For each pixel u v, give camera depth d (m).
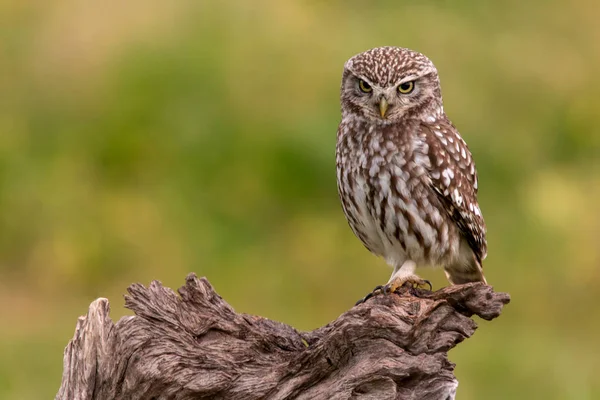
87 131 16.84
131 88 17.05
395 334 6.91
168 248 15.11
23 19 18.36
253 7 18.56
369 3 20.30
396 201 8.42
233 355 7.13
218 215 15.66
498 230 15.85
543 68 19.20
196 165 16.28
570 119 18.41
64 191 15.74
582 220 16.03
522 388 12.12
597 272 15.12
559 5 21.00
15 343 12.67
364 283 14.80
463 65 18.89
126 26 18.17
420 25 19.66
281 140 16.33
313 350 6.95
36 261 15.12
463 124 17.64
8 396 11.12
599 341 13.80
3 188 15.70
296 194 16.11
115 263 15.01
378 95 8.36
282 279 14.77
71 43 17.98
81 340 7.04
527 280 15.07
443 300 7.01
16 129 16.89
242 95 17.09
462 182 8.61
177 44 17.66
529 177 17.02
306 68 17.67
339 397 6.89
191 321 7.16
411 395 6.96
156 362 6.91
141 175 16.31
